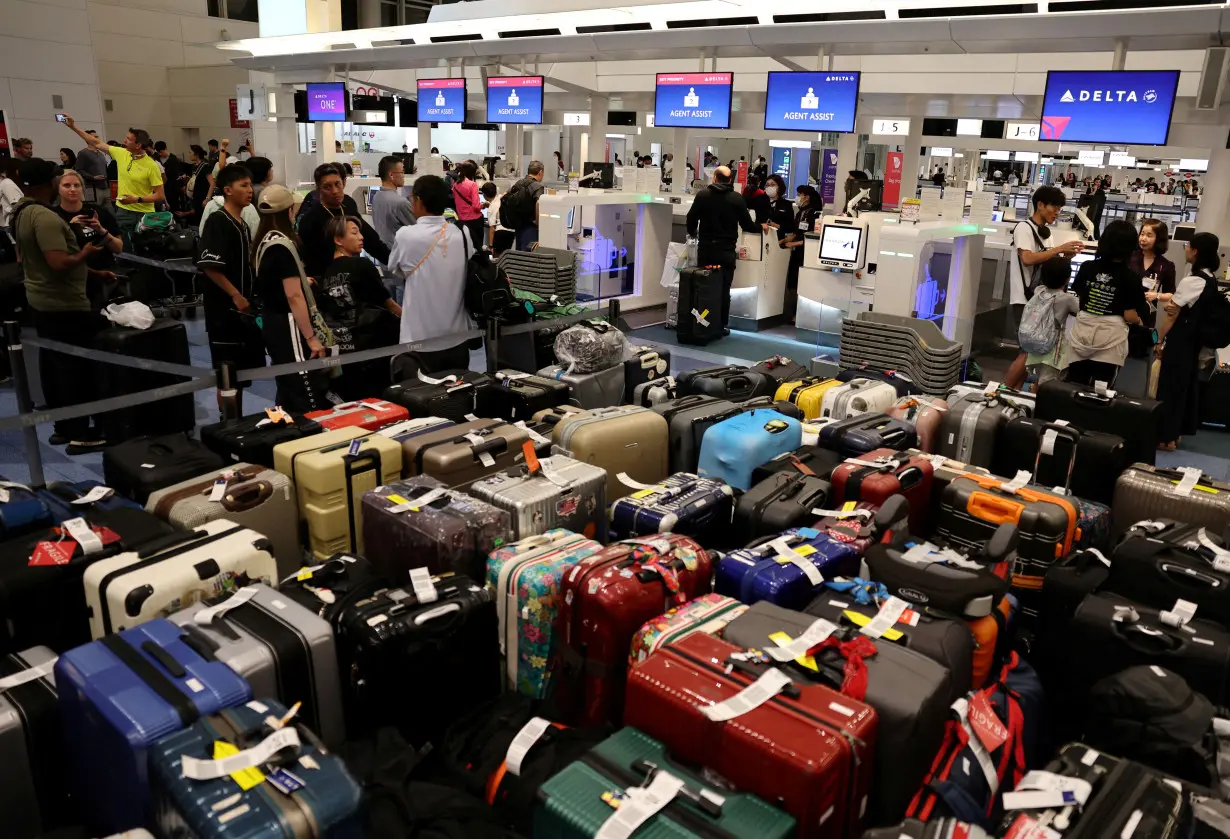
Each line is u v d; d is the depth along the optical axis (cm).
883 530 314
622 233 981
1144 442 427
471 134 1945
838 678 225
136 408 508
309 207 615
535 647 278
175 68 2125
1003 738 233
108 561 264
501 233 998
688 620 254
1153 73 668
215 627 238
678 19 930
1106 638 275
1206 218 766
